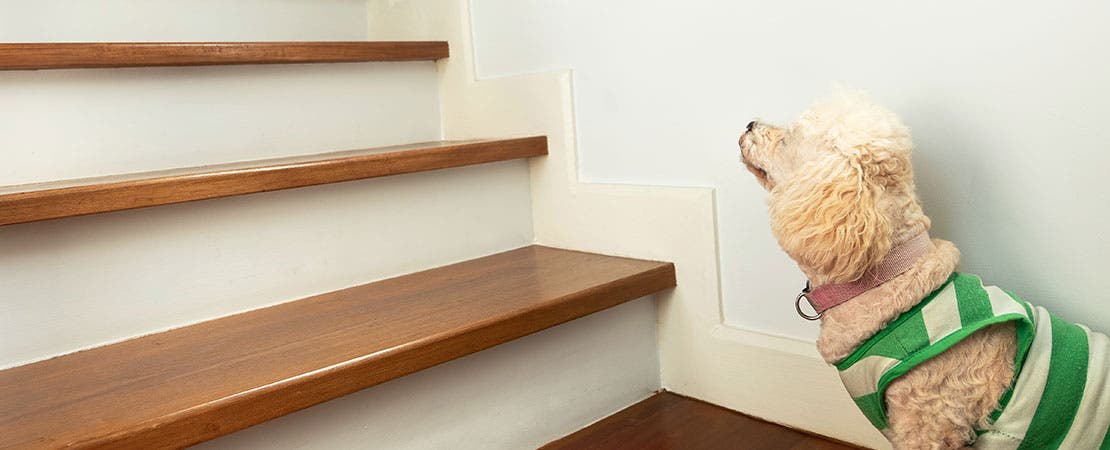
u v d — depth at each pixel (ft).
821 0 4.40
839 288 3.37
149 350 4.12
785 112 4.66
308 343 4.05
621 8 5.40
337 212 5.07
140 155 5.03
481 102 6.41
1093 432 2.98
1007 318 3.03
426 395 4.29
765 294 4.94
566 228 5.98
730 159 4.96
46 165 4.67
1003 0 3.75
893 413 3.25
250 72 5.50
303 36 7.07
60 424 3.21
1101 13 3.47
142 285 4.36
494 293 4.80
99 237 4.21
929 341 3.12
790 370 4.83
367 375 3.79
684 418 5.13
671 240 5.33
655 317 5.54
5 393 3.61
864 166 3.11
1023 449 3.05
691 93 5.11
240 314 4.69
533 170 6.12
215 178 4.31
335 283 5.10
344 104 6.06
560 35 5.83
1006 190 3.86
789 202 3.22
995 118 3.85
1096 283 3.64
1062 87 3.62
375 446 4.10
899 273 3.24
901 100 4.17
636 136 5.48
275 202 4.80
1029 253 3.84
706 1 4.93
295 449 3.81
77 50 4.58
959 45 3.92
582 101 5.77
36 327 4.07
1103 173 3.55
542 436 4.88
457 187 5.68
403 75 6.45
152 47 4.85
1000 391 3.05
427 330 4.14
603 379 5.22
